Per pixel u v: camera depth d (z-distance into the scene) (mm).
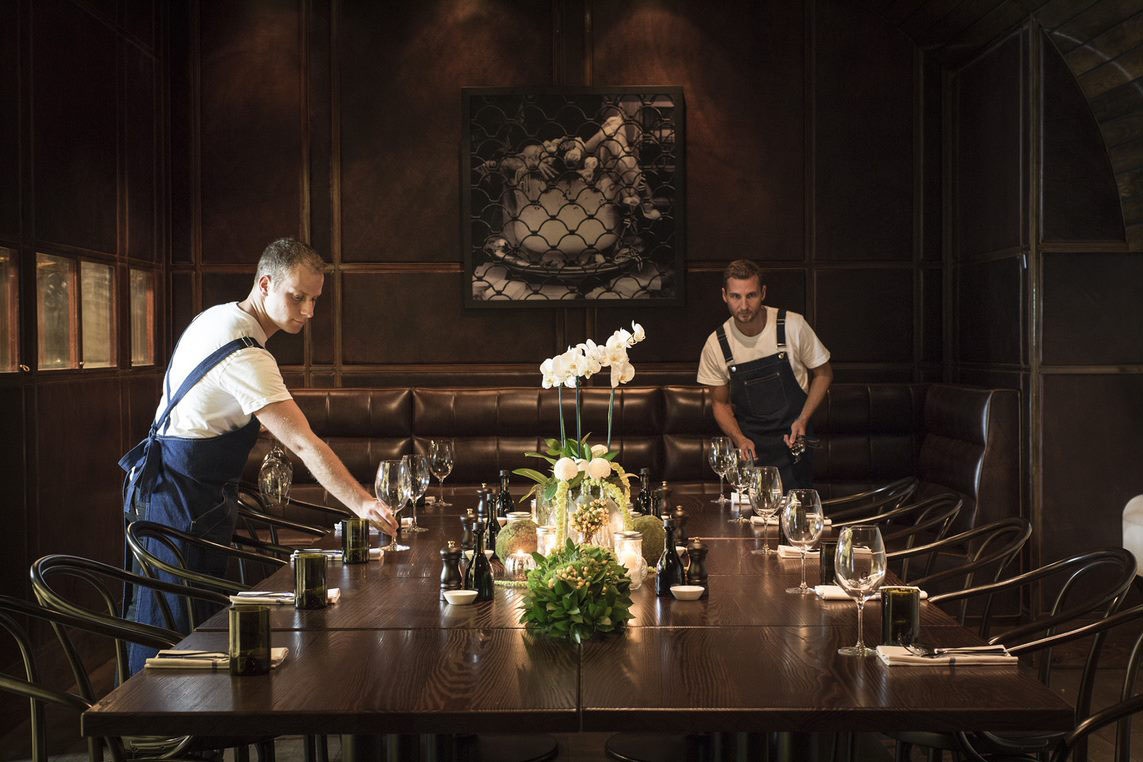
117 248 5707
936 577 3256
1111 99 5168
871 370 6602
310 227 6582
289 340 6613
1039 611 5414
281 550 3916
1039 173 5414
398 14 6527
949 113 6527
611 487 3010
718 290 6605
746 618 2402
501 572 2961
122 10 5793
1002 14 5547
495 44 6527
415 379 6609
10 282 4480
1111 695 4383
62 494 4934
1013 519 3369
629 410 6188
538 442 6215
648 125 6504
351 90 6547
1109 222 5410
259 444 6074
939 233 6582
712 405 5438
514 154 6508
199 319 3471
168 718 1756
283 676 1959
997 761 2537
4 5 4449
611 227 6535
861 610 2127
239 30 6516
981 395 5492
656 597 2641
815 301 6598
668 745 3828
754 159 6566
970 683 1910
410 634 2266
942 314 6602
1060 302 5438
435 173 6574
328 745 3996
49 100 4887
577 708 1776
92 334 5359
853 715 1770
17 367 4539
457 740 3889
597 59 6539
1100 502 5461
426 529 3785
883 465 6273
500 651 2127
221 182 6539
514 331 6613
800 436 5188
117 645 2625
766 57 6551
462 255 6586
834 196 6570
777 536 3580
